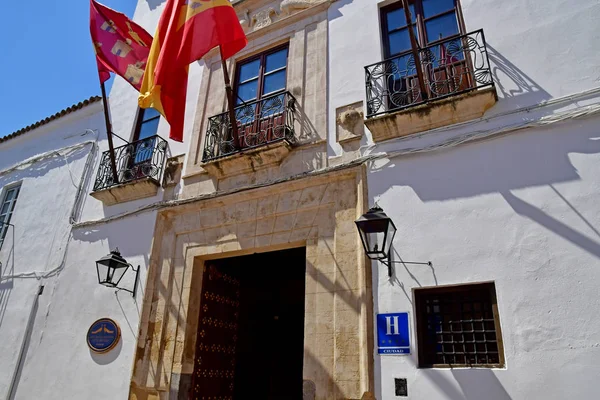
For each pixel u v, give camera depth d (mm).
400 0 6258
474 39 5195
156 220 6809
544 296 4031
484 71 5004
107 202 7520
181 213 6695
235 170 6363
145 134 8000
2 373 7113
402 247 4816
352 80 6078
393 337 4484
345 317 4891
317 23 6840
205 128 7133
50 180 8758
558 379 3746
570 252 4070
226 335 6852
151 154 7469
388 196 5133
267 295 8391
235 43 6113
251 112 6719
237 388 6945
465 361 4230
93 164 8281
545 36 4980
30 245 8203
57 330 6957
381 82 5715
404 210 4977
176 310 6117
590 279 3918
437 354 4363
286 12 7234
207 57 7805
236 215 6211
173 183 6957
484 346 4215
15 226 8672
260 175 6219
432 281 4535
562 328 3871
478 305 4383
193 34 6023
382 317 4625
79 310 6902
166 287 6316
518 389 3838
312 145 5957
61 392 6414
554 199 4305
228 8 6051
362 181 5355
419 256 4695
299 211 5777
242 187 6215
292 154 6070
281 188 5934
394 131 5340
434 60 5430
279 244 5770
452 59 5508
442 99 5000
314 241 5543
